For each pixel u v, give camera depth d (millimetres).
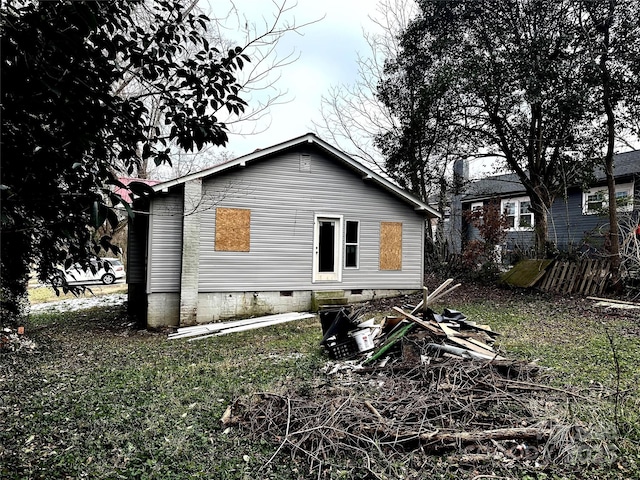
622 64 9805
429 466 2848
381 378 4551
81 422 3693
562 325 7660
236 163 9695
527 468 2771
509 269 13359
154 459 3014
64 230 1941
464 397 3693
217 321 9781
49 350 6941
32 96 1873
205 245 9734
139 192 2027
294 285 10633
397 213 11914
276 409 3646
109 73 2234
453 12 12281
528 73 10867
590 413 3412
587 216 14859
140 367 5715
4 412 3967
